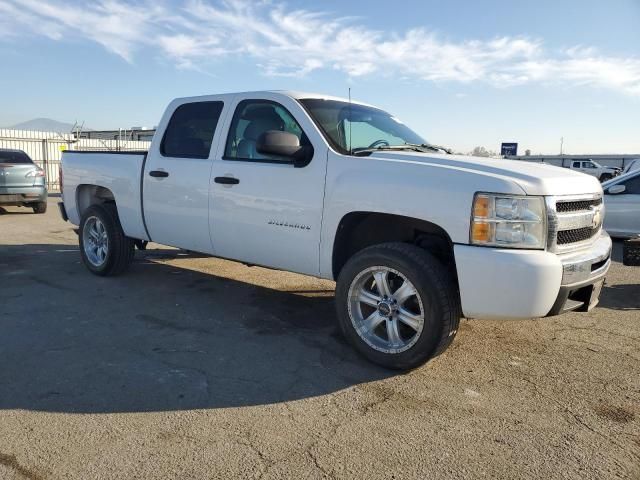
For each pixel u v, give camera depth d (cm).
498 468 261
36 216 1291
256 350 411
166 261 740
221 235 484
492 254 329
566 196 347
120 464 259
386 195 370
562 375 373
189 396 332
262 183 443
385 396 337
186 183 505
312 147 419
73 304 523
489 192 333
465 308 343
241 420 304
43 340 424
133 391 338
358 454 271
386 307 374
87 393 334
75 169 649
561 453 275
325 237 407
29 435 285
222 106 498
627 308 549
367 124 473
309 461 264
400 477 253
